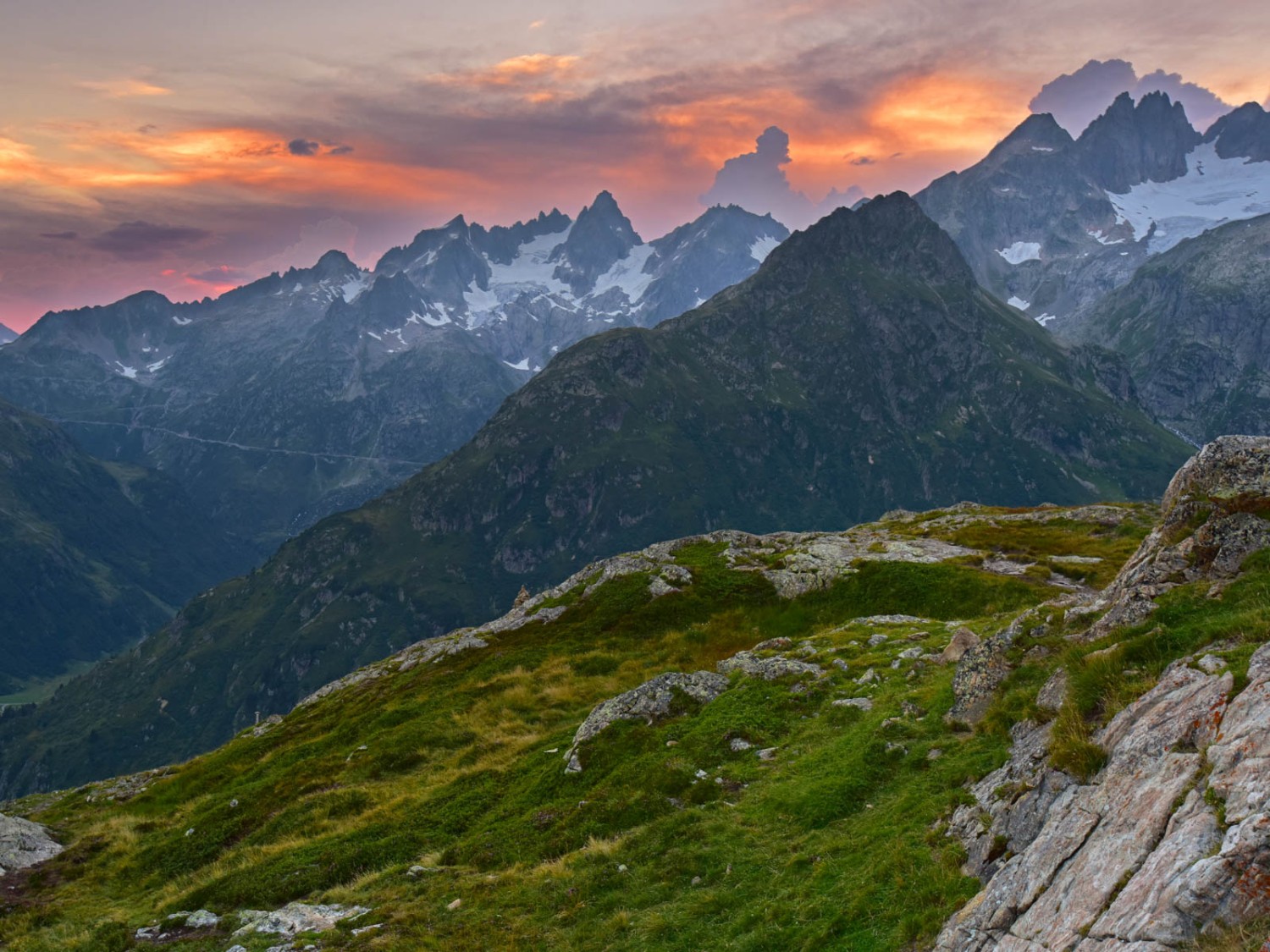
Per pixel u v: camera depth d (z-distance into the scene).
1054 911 14.52
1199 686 16.70
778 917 21.50
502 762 47.56
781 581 74.31
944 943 16.62
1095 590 61.69
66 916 41.00
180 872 44.88
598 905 26.88
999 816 19.36
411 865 36.09
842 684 40.47
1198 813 13.25
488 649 75.56
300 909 33.84
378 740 57.66
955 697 28.95
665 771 35.47
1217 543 23.42
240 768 66.12
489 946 26.34
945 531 96.38
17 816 67.31
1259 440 25.81
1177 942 11.68
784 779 31.23
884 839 22.62
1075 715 19.75
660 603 74.31
